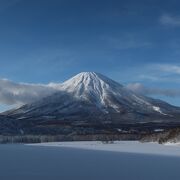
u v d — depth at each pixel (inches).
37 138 7859.3
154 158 3029.0
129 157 3147.1
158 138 6658.5
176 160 2839.6
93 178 1882.4
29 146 5383.9
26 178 1871.3
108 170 2187.5
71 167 2338.8
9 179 1840.6
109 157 3129.9
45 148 4736.7
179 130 5890.8
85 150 4222.4
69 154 3503.9
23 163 2583.7
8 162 2662.4
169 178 1871.3
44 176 1939.0
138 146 5211.6
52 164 2519.7
